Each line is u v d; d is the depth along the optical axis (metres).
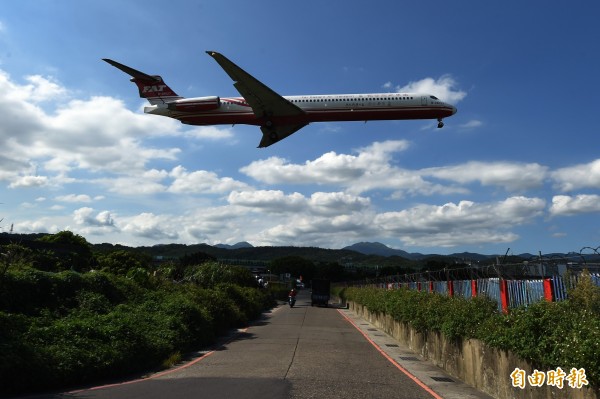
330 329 24.44
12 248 15.04
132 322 13.73
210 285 30.00
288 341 18.31
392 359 14.74
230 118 35.34
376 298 26.88
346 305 54.00
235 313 23.61
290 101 34.22
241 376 10.64
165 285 22.52
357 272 97.62
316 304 54.62
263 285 59.72
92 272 17.59
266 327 24.77
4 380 8.47
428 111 33.88
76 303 14.64
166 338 13.89
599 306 7.74
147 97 40.31
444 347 12.95
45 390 9.04
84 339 10.77
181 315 16.05
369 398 8.75
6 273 13.17
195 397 8.35
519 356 8.06
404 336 18.73
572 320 7.31
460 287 15.20
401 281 25.25
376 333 23.47
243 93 31.98
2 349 8.74
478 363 10.20
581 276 8.20
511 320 9.02
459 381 11.30
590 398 6.11
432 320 13.70
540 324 7.76
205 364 12.66
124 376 10.89
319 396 8.69
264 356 14.07
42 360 9.09
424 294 17.34
